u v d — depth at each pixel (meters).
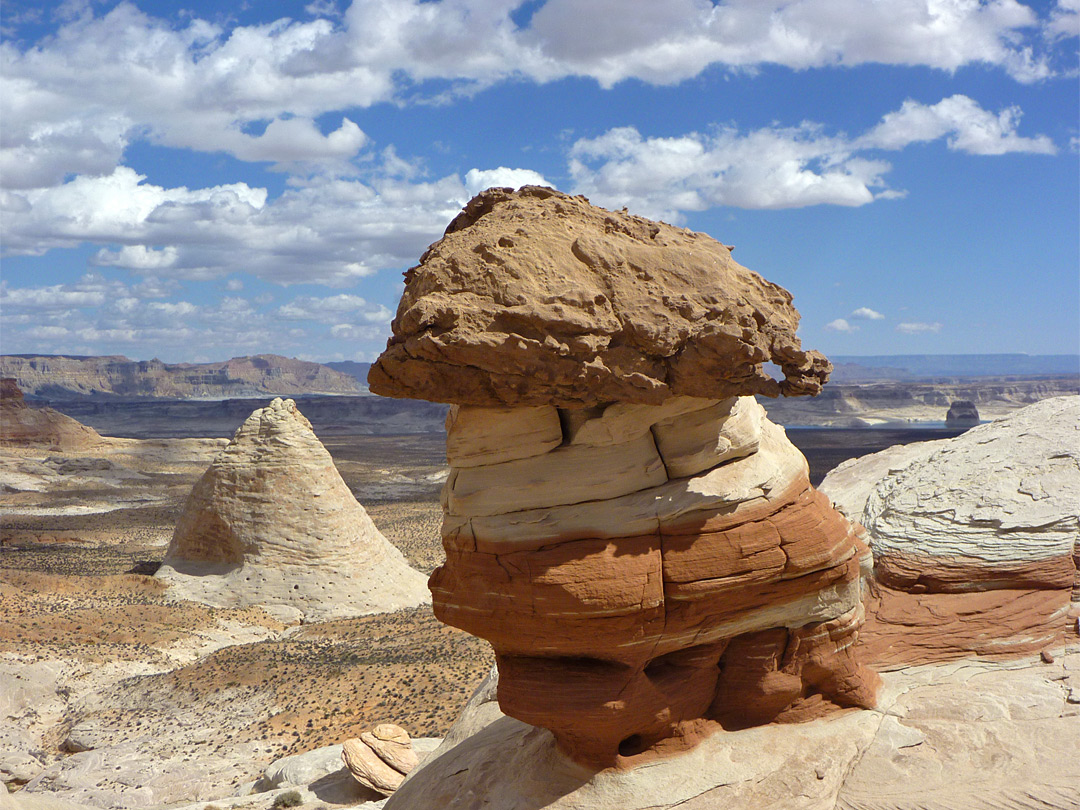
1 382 160.00
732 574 10.66
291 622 50.81
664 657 11.28
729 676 11.62
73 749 31.86
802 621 11.54
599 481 10.34
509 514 10.37
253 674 37.31
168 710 34.41
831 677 11.89
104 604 50.97
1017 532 14.91
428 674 35.06
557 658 10.78
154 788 26.67
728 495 10.59
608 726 10.51
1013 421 19.09
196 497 57.88
